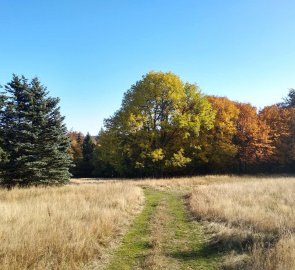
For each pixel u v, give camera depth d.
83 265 7.21
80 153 65.75
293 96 50.75
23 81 24.83
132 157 37.00
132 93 35.72
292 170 45.00
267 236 8.58
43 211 11.51
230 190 18.59
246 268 6.52
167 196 19.95
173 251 8.30
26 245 7.50
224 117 38.66
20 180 23.61
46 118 25.28
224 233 9.19
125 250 8.48
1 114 23.92
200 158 39.44
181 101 34.94
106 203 14.40
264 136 39.91
